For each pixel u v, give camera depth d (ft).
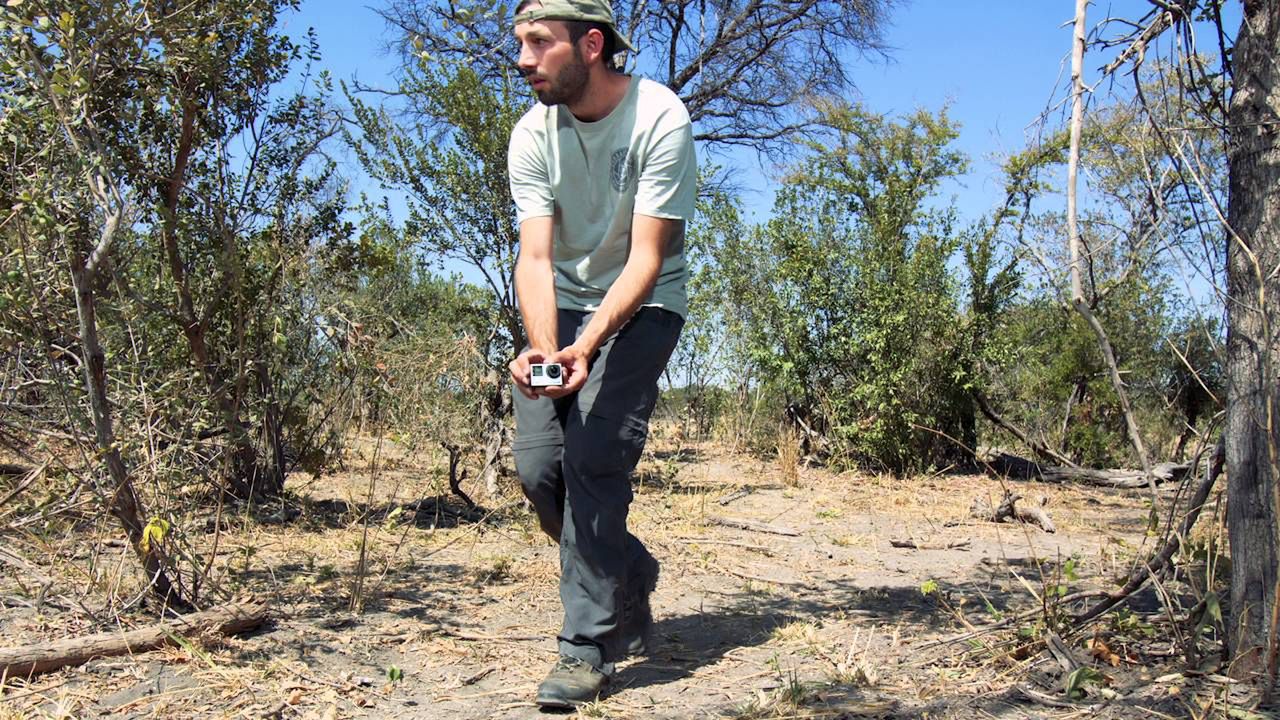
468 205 24.66
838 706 9.27
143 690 9.67
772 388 42.47
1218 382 33.53
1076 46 8.71
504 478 23.62
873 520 24.43
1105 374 39.19
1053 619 10.85
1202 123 9.84
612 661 10.02
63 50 11.37
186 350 16.99
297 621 12.31
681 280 10.43
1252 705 8.63
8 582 12.50
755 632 12.61
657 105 9.71
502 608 13.52
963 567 17.71
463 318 25.55
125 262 14.24
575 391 9.95
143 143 17.24
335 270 20.51
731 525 22.30
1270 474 9.16
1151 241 10.31
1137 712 8.78
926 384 37.11
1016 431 39.58
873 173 44.96
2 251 11.11
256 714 9.23
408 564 16.02
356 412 22.67
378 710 9.57
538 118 10.08
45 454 13.21
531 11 9.41
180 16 13.88
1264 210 9.30
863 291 38.17
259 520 18.75
